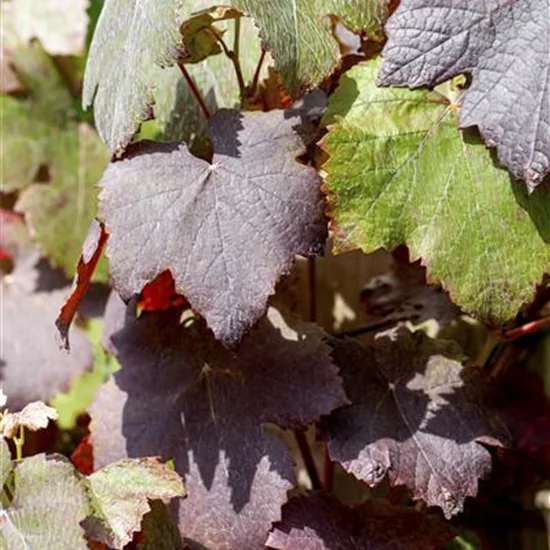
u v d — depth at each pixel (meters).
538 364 0.86
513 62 0.68
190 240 0.71
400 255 0.83
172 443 0.76
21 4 0.93
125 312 0.80
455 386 0.77
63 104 0.93
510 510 0.84
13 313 0.92
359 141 0.71
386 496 0.83
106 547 0.73
